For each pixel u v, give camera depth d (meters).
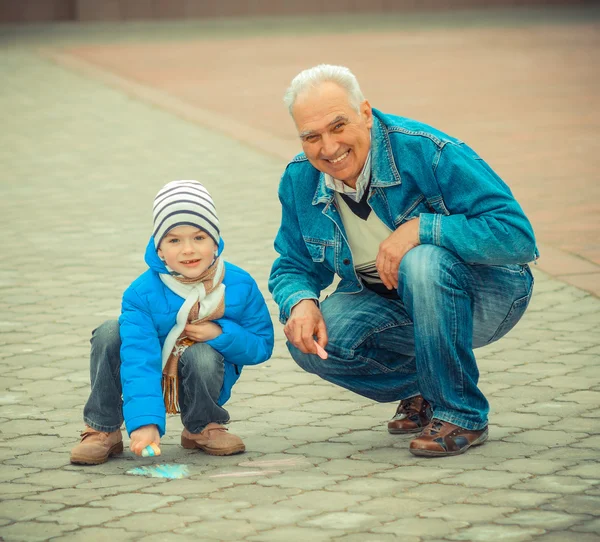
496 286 4.06
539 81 16.94
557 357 5.30
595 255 7.15
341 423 4.52
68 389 5.04
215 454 4.11
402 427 4.32
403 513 3.38
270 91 16.42
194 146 12.38
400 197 4.04
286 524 3.32
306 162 4.22
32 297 6.73
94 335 4.05
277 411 4.70
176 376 4.07
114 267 7.45
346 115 3.87
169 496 3.63
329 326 4.19
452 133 12.63
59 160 11.74
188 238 3.93
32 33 26.34
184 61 20.48
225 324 4.05
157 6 29.92
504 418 4.43
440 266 3.88
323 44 23.25
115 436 4.12
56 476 3.89
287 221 4.32
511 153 11.26
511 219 3.87
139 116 14.58
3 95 16.53
